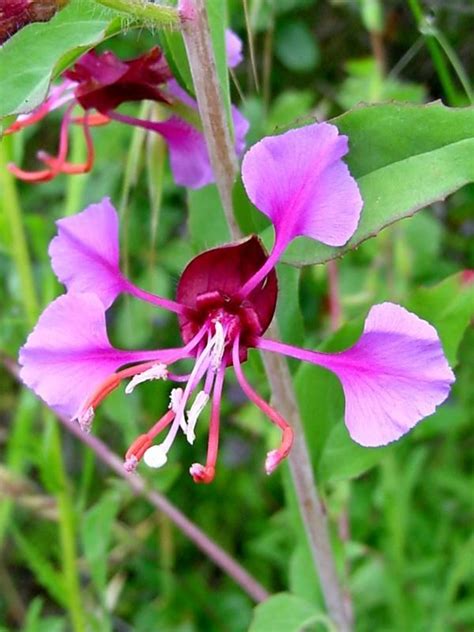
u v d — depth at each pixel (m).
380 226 0.06
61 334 0.06
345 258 0.15
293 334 0.08
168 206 0.17
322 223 0.06
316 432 0.08
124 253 0.09
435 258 0.16
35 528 0.17
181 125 0.08
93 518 0.10
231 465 0.17
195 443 0.17
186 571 0.16
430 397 0.06
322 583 0.09
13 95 0.06
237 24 0.15
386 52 0.18
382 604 0.13
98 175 0.17
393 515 0.12
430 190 0.06
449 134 0.06
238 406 0.16
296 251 0.07
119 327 0.16
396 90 0.14
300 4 0.18
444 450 0.15
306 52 0.18
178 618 0.16
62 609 0.18
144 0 0.06
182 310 0.07
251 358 0.08
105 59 0.07
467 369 0.15
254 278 0.06
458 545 0.13
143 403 0.15
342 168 0.06
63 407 0.06
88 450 0.11
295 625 0.09
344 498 0.11
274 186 0.06
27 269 0.11
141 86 0.07
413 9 0.09
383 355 0.06
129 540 0.15
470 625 0.14
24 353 0.06
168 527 0.15
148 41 0.16
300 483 0.08
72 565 0.11
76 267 0.07
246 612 0.15
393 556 0.13
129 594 0.16
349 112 0.06
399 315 0.06
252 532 0.17
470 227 0.18
